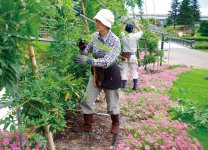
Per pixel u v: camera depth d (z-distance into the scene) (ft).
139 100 21.94
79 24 14.42
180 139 15.01
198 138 17.40
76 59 13.10
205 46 122.52
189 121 19.92
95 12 18.15
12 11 6.38
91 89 14.84
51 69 12.16
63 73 12.31
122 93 25.29
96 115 18.01
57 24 12.01
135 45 25.61
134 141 14.46
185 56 78.59
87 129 15.38
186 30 237.04
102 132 15.69
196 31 245.24
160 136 15.21
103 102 20.74
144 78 33.55
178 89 30.32
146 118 18.90
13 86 6.86
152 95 23.77
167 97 24.26
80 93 14.88
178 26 242.58
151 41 41.34
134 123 17.54
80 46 14.43
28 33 6.84
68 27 12.34
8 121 9.49
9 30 6.34
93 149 13.87
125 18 22.34
